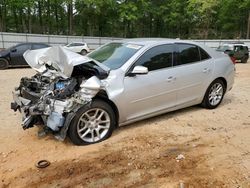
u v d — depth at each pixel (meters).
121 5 42.94
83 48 25.61
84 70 4.56
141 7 44.69
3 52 14.91
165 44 5.34
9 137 4.79
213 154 4.15
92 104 4.36
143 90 4.89
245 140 4.66
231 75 6.58
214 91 6.29
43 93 4.41
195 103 5.99
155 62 5.11
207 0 42.59
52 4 44.75
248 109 6.43
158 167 3.79
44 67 5.01
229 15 46.41
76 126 4.27
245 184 3.39
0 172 3.71
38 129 5.05
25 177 3.58
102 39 34.25
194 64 5.73
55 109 4.19
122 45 5.42
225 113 6.07
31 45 15.71
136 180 3.49
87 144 4.43
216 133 4.95
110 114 4.58
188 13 45.03
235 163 3.89
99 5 41.22
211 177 3.54
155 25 52.88
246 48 21.94
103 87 4.41
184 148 4.35
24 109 4.44
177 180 3.48
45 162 3.92
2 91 8.34
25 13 43.59
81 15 45.84
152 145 4.44
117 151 4.23
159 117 5.70
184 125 5.30
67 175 3.61
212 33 46.50
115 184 3.41
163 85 5.16
